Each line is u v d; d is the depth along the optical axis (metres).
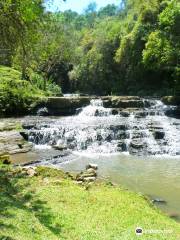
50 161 17.72
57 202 10.05
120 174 15.85
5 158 15.41
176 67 35.31
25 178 12.23
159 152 20.83
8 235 7.30
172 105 30.70
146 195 12.85
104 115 28.66
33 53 17.95
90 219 9.05
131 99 31.22
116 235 8.20
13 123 23.88
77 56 61.44
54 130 22.19
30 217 8.63
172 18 35.12
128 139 22.02
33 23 14.23
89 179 13.16
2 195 10.11
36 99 30.58
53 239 7.53
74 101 30.00
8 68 35.31
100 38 54.19
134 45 44.72
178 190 13.56
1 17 13.44
